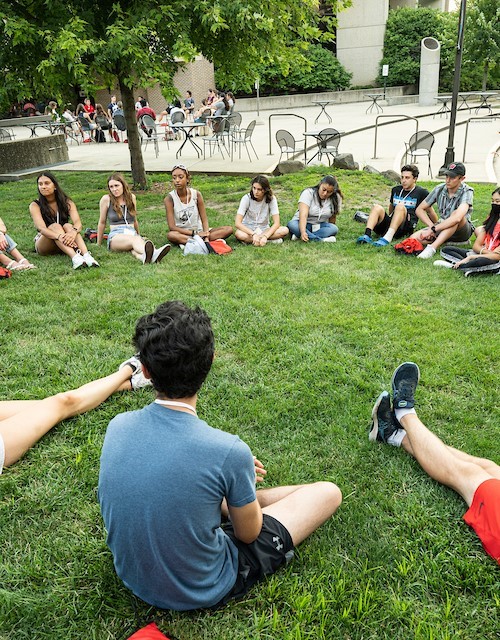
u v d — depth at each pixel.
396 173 10.33
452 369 3.72
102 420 3.17
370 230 6.79
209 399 3.40
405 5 32.09
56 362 3.81
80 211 8.87
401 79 29.66
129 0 8.55
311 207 6.84
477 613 2.04
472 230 6.52
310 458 2.90
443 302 4.86
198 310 1.86
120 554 1.82
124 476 1.74
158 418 1.79
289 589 2.12
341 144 15.83
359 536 2.39
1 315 4.61
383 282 5.36
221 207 8.84
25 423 2.88
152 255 6.06
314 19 10.31
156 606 1.95
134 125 10.16
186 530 1.75
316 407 3.33
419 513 2.51
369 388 3.50
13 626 2.00
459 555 2.29
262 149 15.41
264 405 3.34
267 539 2.09
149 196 9.89
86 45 7.31
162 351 1.71
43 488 2.67
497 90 30.09
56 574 2.21
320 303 4.89
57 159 13.90
